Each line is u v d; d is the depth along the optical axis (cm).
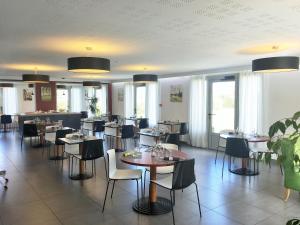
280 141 149
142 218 325
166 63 636
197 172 524
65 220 318
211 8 258
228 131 610
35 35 364
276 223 313
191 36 370
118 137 733
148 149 399
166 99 934
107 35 365
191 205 364
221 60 584
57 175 496
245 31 341
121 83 1200
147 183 450
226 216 331
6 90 1259
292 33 350
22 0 239
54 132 658
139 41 402
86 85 1040
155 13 274
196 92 804
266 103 627
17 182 454
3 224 306
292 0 236
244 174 506
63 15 281
